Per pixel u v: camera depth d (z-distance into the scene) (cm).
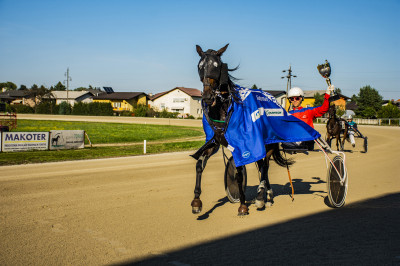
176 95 7269
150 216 511
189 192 691
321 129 3772
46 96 7625
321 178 884
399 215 521
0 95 9612
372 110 6025
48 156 1410
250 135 481
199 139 2614
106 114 6794
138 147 1908
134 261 344
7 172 968
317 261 342
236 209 556
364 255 358
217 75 462
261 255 358
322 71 593
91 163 1205
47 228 451
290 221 487
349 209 559
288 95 657
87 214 521
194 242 399
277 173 967
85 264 338
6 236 419
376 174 949
